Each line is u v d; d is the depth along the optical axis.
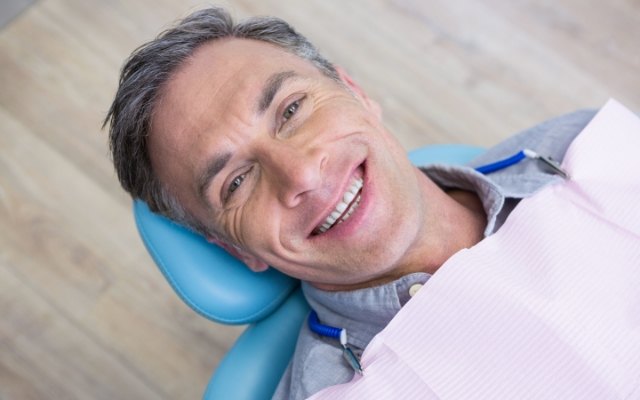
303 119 0.96
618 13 1.94
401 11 1.94
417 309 0.92
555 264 0.93
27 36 1.92
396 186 0.96
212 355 1.60
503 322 0.89
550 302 0.90
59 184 1.75
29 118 1.82
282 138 0.95
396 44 1.90
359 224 0.93
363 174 0.99
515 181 1.07
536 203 0.99
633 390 0.85
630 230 0.96
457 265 0.92
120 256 1.69
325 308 1.10
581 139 1.05
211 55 0.99
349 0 1.95
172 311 1.64
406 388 0.89
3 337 1.61
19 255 1.69
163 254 1.14
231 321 1.15
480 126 1.81
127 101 1.01
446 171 1.14
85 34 1.92
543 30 1.92
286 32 1.08
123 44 1.90
